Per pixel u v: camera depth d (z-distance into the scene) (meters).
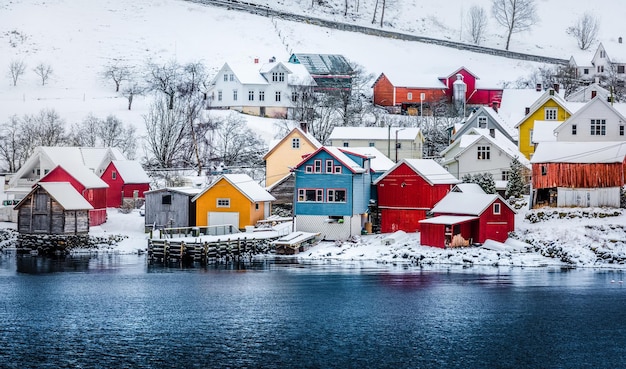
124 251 85.06
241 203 86.38
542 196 84.50
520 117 120.12
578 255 74.88
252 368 50.81
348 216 84.06
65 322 60.06
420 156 117.69
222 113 133.38
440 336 56.69
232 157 119.62
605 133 89.38
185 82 153.62
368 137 115.06
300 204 85.50
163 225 88.81
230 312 62.47
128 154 121.31
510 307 62.75
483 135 96.62
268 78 139.75
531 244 77.94
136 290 68.88
